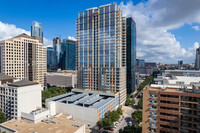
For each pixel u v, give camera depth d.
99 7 155.50
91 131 95.38
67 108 111.94
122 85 151.38
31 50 181.25
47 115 97.12
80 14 166.62
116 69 144.62
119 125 105.00
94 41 158.50
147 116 65.31
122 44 165.00
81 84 163.75
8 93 102.62
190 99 56.78
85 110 103.75
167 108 60.53
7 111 104.44
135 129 78.69
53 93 172.38
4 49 151.25
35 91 109.88
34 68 185.00
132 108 147.62
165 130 60.56
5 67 151.25
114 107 130.75
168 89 68.12
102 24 152.88
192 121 55.72
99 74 153.12
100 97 129.88
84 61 162.50
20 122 88.56
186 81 107.19
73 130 77.19
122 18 162.12
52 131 75.88
